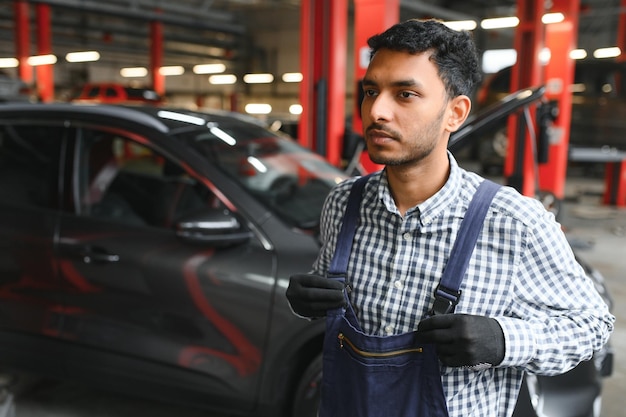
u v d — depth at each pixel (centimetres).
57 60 2911
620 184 911
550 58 795
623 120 1130
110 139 265
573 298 100
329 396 110
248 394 229
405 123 98
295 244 227
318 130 579
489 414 104
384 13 548
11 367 273
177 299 234
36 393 294
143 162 261
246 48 2820
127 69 3153
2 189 273
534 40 766
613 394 307
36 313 261
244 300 224
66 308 255
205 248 234
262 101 2945
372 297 108
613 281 520
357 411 105
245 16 2795
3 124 283
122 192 259
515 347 92
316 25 569
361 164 562
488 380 104
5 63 2647
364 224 112
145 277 239
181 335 236
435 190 105
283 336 219
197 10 2308
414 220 104
